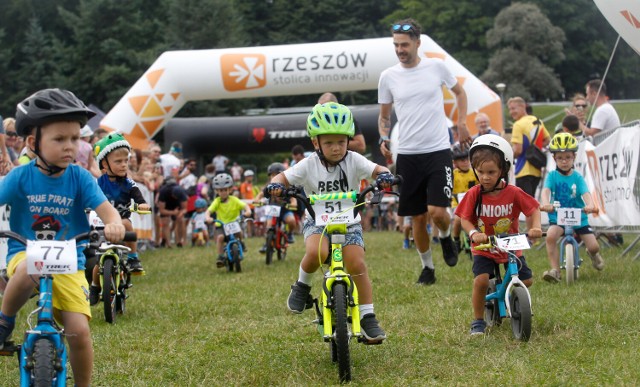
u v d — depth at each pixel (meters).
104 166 7.92
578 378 4.78
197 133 27.61
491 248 6.08
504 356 5.40
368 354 5.79
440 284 8.91
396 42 8.73
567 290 7.91
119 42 50.06
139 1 54.31
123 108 18.16
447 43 62.28
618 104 24.64
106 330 7.21
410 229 13.83
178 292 9.55
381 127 9.16
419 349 5.85
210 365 5.72
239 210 12.16
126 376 5.52
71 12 55.16
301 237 20.34
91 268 7.88
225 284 10.09
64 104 4.20
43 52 51.44
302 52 17.83
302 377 5.27
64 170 4.38
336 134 5.32
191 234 19.97
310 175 5.59
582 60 62.88
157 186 17.86
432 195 8.69
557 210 8.52
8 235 4.12
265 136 27.42
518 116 12.36
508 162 6.20
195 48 49.38
